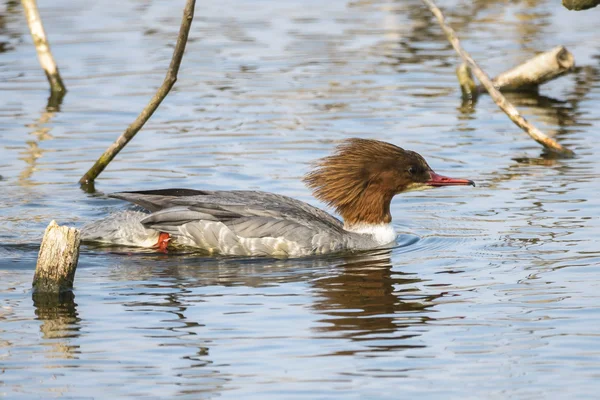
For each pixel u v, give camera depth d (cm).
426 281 1279
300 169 1775
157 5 3064
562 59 2330
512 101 2264
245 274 1319
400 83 2342
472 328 1114
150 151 1884
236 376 1001
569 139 1962
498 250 1399
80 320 1144
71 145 1906
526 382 981
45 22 2822
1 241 1429
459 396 955
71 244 1230
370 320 1141
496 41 2698
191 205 1435
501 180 1731
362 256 1407
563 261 1339
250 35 2744
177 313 1164
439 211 1599
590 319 1131
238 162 1814
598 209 1559
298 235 1412
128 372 1009
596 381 981
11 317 1154
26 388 975
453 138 1969
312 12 3019
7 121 2041
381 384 980
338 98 2217
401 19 2936
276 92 2261
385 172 1480
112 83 2309
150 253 1417
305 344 1073
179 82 2330
